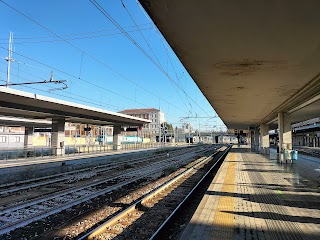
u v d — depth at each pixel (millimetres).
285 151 20281
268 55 7812
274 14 5453
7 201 9914
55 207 8875
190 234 5203
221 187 10305
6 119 37062
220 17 5605
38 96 23234
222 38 6645
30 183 14219
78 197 10516
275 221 6059
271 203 7770
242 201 8000
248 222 5973
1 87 19906
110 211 8578
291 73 9727
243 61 8344
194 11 5383
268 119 31266
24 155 27234
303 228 5594
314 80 11016
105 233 6402
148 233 6480
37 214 7965
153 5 5156
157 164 25109
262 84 11547
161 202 9656
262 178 12703
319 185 10781
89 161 22906
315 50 7391
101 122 42750
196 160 29516
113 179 15414
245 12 5395
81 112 32031
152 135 90312
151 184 13773
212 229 5500
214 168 21641
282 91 13172
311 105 19234
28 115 30594
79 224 7250
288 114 21547
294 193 9227
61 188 12578
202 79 10641
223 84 11562
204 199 8273
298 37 6551
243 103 17578
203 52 7598
